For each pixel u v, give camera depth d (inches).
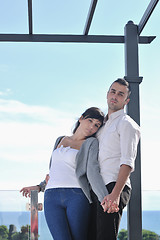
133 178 154.5
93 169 121.7
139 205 152.5
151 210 155.3
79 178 124.9
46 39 178.4
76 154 128.2
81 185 124.3
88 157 125.1
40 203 139.7
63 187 125.7
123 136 119.3
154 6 154.8
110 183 119.1
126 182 121.3
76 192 125.0
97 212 119.9
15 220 141.0
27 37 178.1
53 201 126.2
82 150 127.3
